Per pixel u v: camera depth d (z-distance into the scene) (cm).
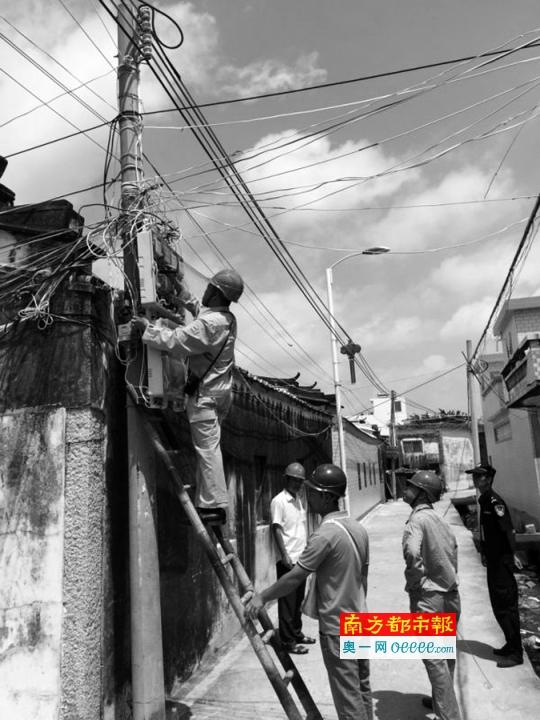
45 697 396
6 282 475
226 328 426
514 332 1745
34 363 443
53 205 541
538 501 1409
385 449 3722
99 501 427
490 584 625
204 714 498
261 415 926
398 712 501
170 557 554
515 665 603
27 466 430
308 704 396
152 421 474
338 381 1453
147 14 534
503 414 1892
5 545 423
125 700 438
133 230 456
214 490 412
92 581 409
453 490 4194
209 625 645
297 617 680
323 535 378
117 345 464
